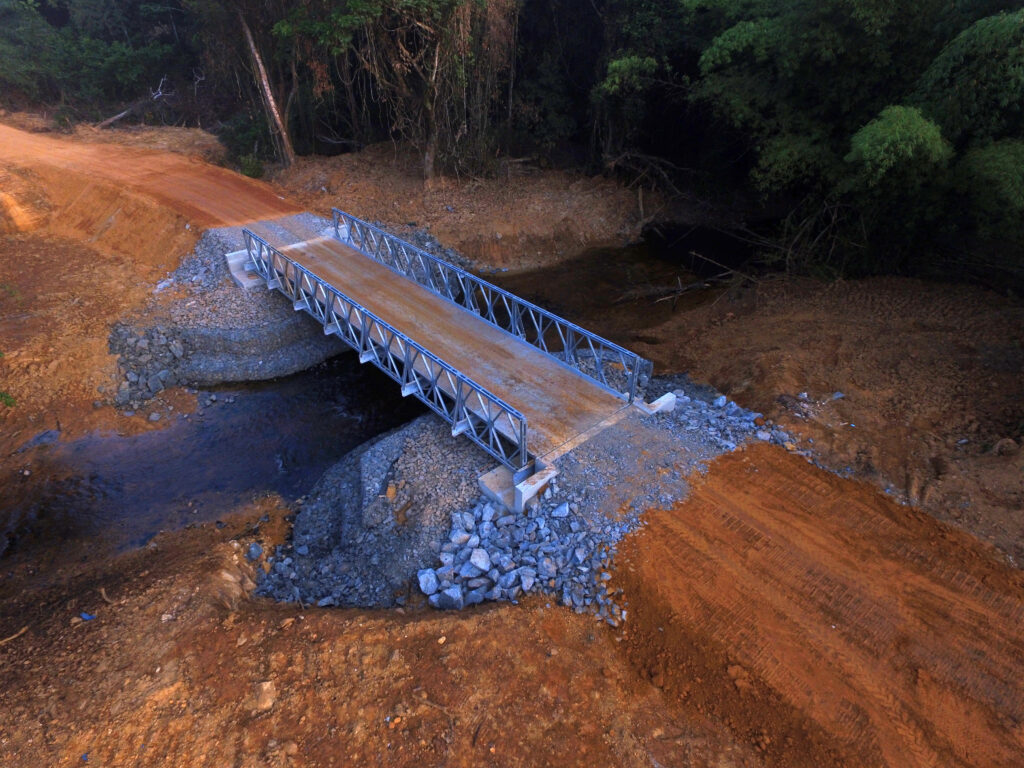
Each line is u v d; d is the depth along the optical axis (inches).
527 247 1018.7
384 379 737.0
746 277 874.1
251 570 478.3
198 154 1213.1
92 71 1434.5
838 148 780.0
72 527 529.0
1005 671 336.8
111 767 308.7
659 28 950.4
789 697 332.8
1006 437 496.1
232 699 341.7
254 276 812.0
